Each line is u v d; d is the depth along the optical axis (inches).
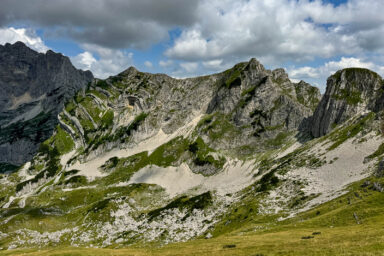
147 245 5703.7
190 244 3009.4
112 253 2746.1
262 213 5187.0
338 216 3189.0
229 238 3070.9
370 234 2113.7
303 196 5280.5
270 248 2162.9
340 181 5305.1
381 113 7012.8
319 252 1717.5
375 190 3560.5
